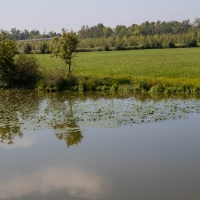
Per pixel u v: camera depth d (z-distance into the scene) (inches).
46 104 892.0
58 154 495.5
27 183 399.9
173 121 679.1
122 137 574.6
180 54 2859.3
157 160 463.5
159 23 7416.3
